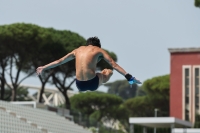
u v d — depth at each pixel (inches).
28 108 4158.5
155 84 7495.1
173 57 6865.2
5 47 5565.9
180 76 6811.0
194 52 6756.9
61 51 5989.2
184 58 6806.1
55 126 4286.4
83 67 888.9
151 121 4402.1
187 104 6756.9
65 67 6136.8
